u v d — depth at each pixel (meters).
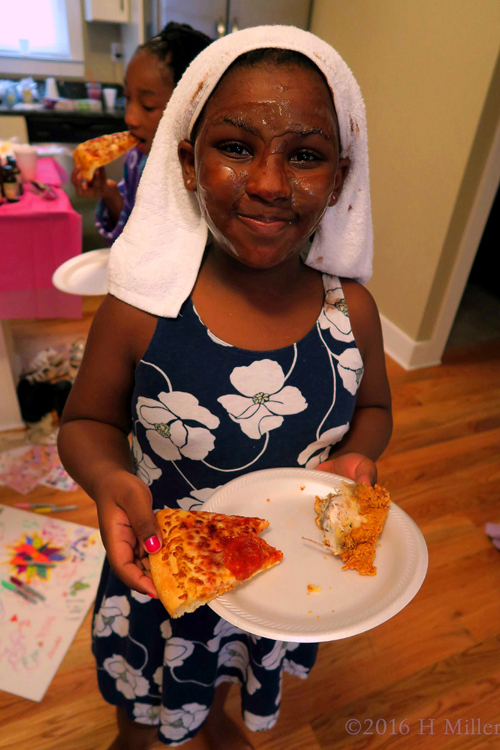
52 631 1.60
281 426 0.78
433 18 2.45
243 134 0.56
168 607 0.64
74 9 4.03
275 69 0.55
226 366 0.73
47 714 1.42
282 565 0.70
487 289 3.96
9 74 4.18
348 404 0.82
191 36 1.61
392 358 3.14
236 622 0.61
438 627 1.72
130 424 0.86
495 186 2.57
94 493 0.69
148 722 1.18
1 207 1.88
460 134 2.45
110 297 0.73
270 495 0.77
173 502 0.85
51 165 2.48
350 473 0.81
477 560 1.95
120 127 3.88
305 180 0.57
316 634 0.60
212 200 0.59
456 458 2.42
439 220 2.66
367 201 0.74
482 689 1.57
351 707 1.50
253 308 0.72
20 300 2.03
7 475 2.09
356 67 3.09
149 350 0.72
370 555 0.70
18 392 2.31
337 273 0.79
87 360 0.77
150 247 0.69
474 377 3.01
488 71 2.24
